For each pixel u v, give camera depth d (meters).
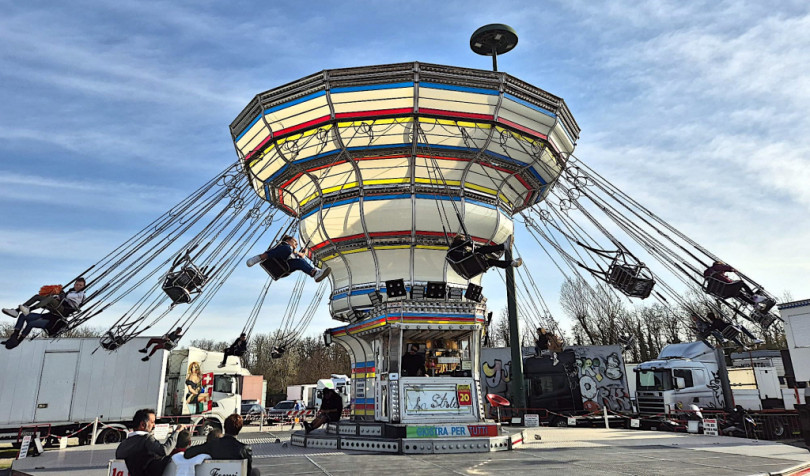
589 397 27.44
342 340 17.33
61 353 22.58
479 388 14.45
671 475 8.46
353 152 16.06
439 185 16.42
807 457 11.07
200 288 15.16
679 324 60.56
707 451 12.37
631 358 60.59
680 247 15.69
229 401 27.66
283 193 18.75
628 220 16.67
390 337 14.32
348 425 14.39
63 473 10.81
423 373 15.43
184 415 24.97
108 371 22.73
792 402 26.44
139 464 6.29
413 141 15.60
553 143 16.91
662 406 23.72
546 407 27.28
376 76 14.79
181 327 16.31
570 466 9.63
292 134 15.98
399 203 16.12
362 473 8.93
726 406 25.14
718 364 26.09
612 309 40.78
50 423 21.58
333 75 14.87
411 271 16.56
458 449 12.30
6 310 12.41
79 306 13.42
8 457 20.03
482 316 15.11
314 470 9.30
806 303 26.98
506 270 26.84
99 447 19.14
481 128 15.74
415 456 11.45
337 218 16.61
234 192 17.33
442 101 15.20
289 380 79.62
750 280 14.88
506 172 17.16
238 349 18.41
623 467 9.46
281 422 34.59
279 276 13.07
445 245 16.45
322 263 18.34
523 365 28.27
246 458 6.50
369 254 16.78
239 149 17.62
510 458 10.97
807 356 26.62
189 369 26.00
